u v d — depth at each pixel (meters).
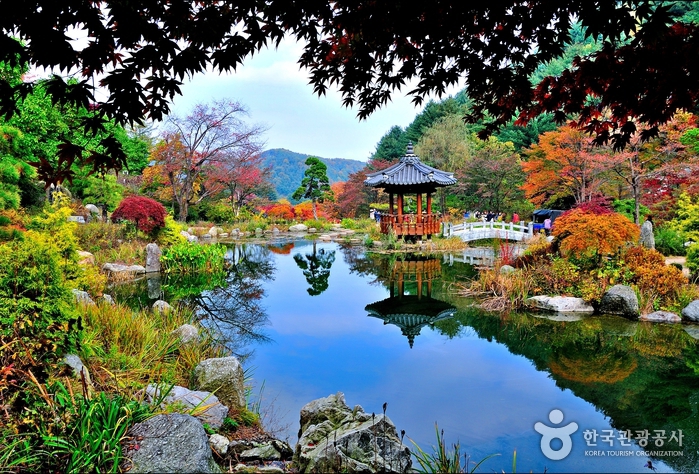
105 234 14.16
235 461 3.21
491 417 4.23
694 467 3.32
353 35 3.30
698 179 14.82
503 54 3.47
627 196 20.83
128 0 2.56
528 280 9.14
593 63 3.24
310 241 22.80
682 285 8.17
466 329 7.33
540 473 3.27
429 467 3.28
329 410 3.82
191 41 2.83
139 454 2.64
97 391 3.59
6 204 7.78
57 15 2.57
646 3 2.64
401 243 18.92
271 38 3.17
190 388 4.30
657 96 3.27
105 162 3.26
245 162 28.41
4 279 3.52
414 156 19.84
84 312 5.09
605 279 8.56
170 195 26.62
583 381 5.06
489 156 28.86
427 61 3.56
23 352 3.27
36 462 2.56
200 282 11.78
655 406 4.43
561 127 20.16
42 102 12.77
